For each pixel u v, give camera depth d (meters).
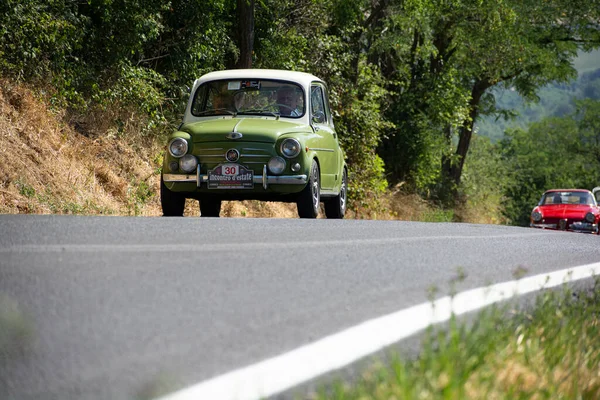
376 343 6.79
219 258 10.48
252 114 21.25
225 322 7.32
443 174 73.69
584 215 39.91
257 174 19.61
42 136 24.83
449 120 63.78
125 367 5.99
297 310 7.92
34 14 25.33
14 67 24.97
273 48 40.72
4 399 5.36
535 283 10.66
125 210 26.00
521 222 168.00
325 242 13.09
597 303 9.74
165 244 11.40
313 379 5.83
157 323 7.17
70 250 10.35
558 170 180.88
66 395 5.43
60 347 6.40
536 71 77.06
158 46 32.88
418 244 13.98
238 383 5.64
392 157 61.94
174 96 33.16
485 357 6.27
